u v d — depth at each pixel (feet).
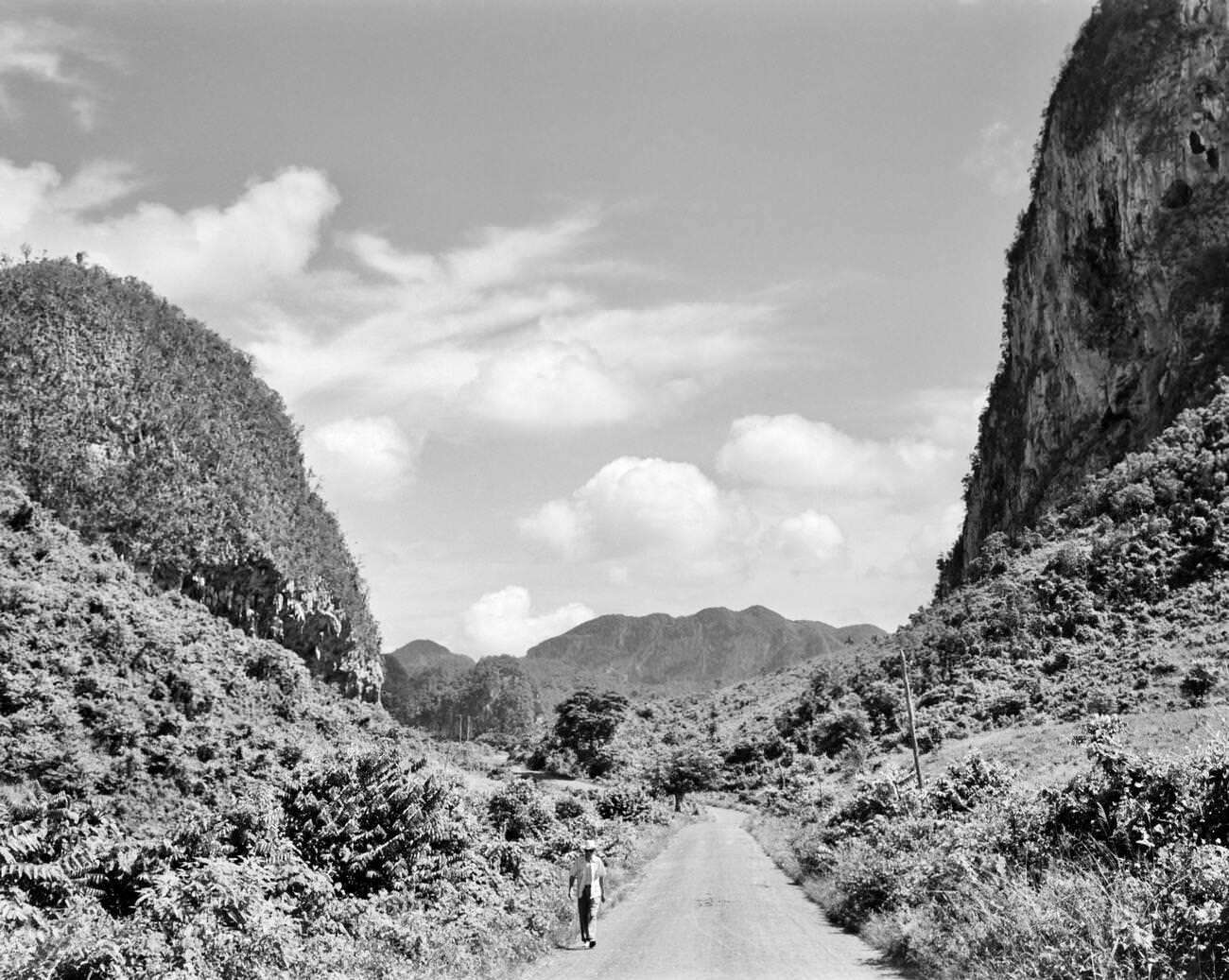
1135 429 340.39
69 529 268.21
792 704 401.70
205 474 378.53
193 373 429.38
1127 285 357.20
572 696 354.54
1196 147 346.33
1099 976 22.56
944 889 41.29
